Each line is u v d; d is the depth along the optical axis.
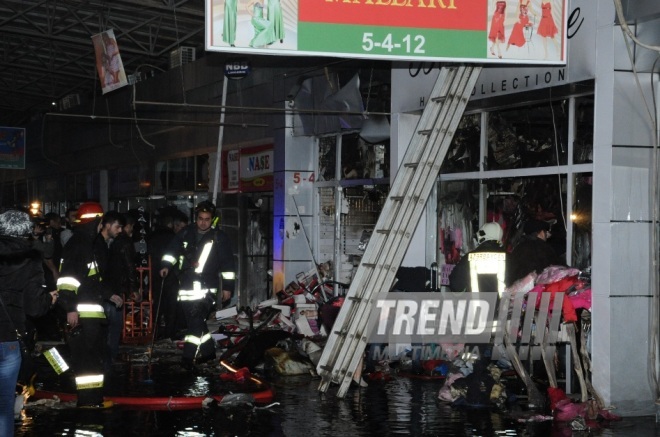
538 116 10.97
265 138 17.12
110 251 11.04
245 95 17.91
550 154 10.77
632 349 8.98
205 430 8.17
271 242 18.23
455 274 10.08
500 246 10.00
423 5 8.02
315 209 16.38
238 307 16.81
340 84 14.91
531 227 10.11
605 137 8.94
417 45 8.00
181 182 21.55
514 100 10.84
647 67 8.93
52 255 15.68
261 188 17.50
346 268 15.44
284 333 11.99
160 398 9.35
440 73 10.77
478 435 8.06
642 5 8.54
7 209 6.89
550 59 8.36
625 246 8.95
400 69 12.46
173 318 15.47
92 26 21.52
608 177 8.89
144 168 23.88
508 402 9.55
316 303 13.91
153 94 22.62
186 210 21.23
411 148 10.73
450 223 12.44
